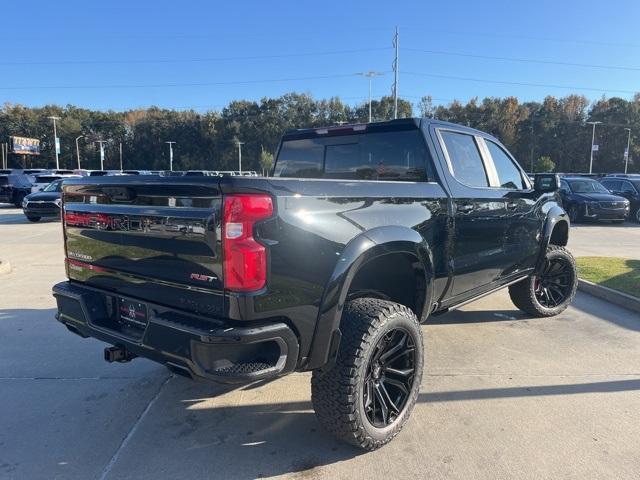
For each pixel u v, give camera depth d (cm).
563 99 9331
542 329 521
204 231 237
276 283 238
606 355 447
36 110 11006
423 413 339
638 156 8394
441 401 356
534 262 509
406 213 319
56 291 327
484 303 631
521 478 267
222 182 229
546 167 7300
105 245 299
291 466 279
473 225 393
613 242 1238
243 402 357
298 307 248
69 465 280
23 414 338
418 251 320
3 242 1210
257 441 305
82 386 383
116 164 10894
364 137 416
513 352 453
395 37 4847
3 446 299
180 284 254
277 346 242
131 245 280
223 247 230
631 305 600
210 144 10581
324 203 261
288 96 10544
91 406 351
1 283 741
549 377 398
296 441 305
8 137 10531
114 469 276
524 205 470
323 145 449
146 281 274
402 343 303
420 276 336
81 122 10950
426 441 304
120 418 334
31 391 374
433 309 372
